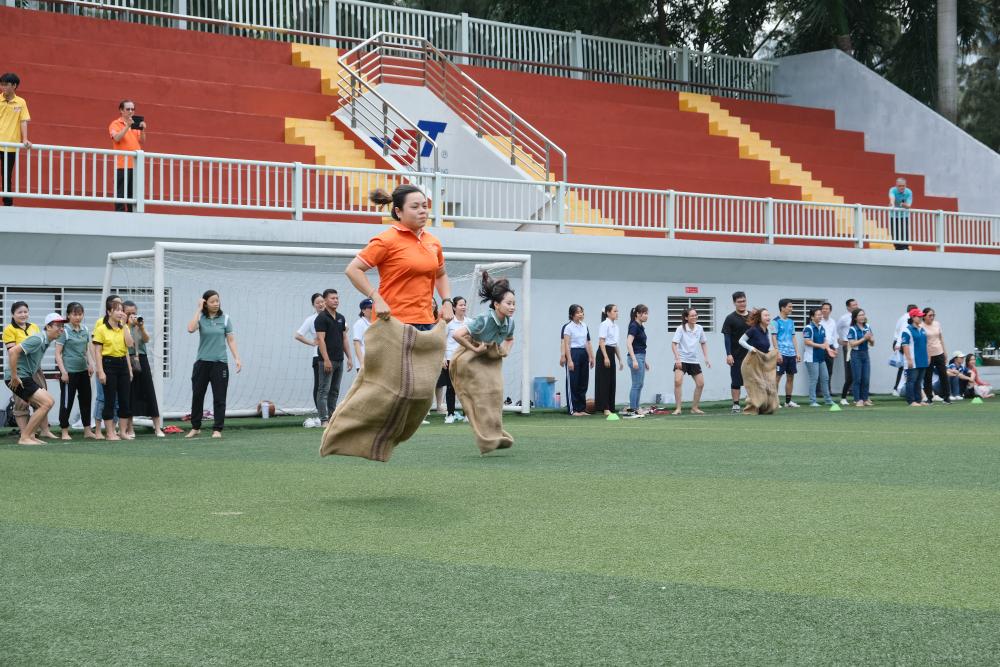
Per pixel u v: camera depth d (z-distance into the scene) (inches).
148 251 676.1
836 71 1489.9
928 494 353.4
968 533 284.0
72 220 732.0
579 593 221.9
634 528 293.9
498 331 476.7
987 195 1354.6
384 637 191.9
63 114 927.7
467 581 233.0
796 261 1061.8
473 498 351.3
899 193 1184.8
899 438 569.0
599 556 257.8
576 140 1206.9
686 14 1674.5
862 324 928.3
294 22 1235.2
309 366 822.5
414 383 342.0
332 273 834.8
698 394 847.1
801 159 1357.0
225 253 738.8
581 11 1510.8
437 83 1185.4
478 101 1101.1
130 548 272.2
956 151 1380.4
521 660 178.2
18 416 622.8
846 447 517.0
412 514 320.5
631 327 807.7
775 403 822.5
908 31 1574.8
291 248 717.3
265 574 241.3
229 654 183.2
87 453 523.5
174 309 775.7
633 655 180.4
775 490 364.5
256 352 802.8
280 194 943.0
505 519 310.3
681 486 376.2
